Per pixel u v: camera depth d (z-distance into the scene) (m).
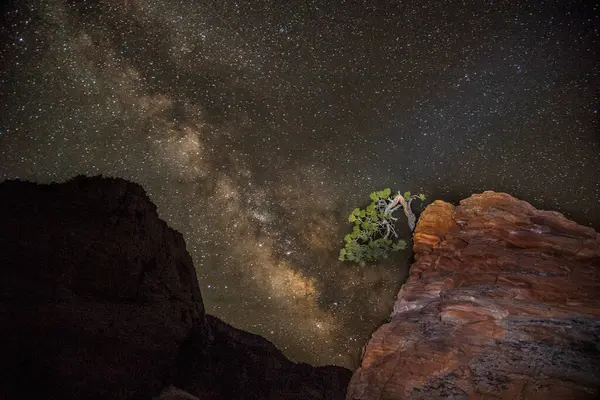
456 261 9.88
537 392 6.03
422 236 10.86
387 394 6.55
